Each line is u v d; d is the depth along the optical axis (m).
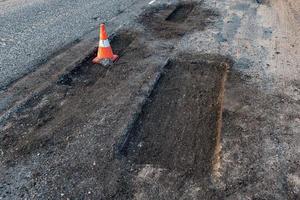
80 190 3.60
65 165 3.92
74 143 4.26
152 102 5.21
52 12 8.73
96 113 4.83
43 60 6.28
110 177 3.77
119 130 4.50
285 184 3.66
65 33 7.45
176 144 4.37
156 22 8.00
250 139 4.28
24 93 5.29
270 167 3.87
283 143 4.22
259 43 6.89
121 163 3.98
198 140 4.44
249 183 3.67
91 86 5.52
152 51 6.63
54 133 4.44
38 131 4.48
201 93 5.43
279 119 4.64
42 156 4.06
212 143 4.38
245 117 4.68
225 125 4.53
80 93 5.32
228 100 5.03
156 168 3.93
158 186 3.65
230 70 5.86
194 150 4.26
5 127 4.55
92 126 4.57
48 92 5.33
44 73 5.84
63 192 3.58
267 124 4.54
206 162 4.04
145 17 8.30
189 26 7.74
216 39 7.05
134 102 5.09
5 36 7.29
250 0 9.47
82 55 6.44
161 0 9.52
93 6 9.15
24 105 5.00
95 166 3.91
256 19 8.12
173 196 3.52
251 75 5.70
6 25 7.88
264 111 4.79
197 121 4.80
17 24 7.95
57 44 6.92
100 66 6.09
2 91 5.33
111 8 8.98
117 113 4.84
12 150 4.16
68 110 4.91
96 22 8.05
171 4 9.18
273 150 4.11
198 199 3.49
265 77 5.64
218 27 7.64
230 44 6.84
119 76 5.79
